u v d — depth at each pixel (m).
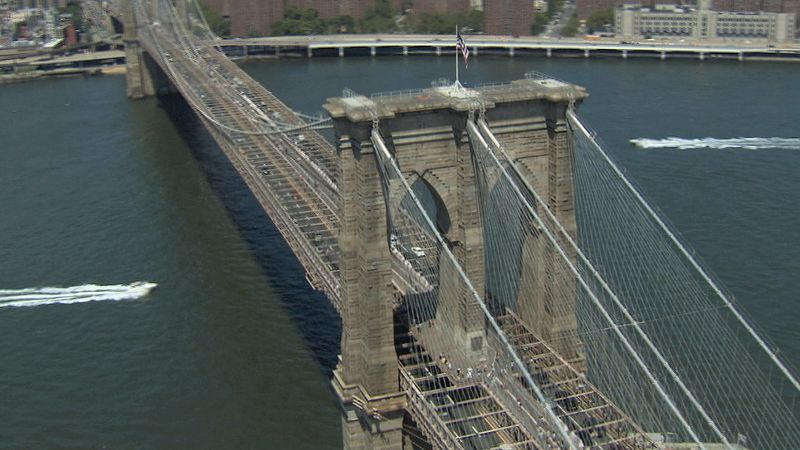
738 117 192.75
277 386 95.44
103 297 116.62
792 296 107.19
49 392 96.50
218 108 168.50
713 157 162.50
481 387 75.31
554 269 78.81
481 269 76.88
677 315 101.44
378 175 73.81
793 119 190.62
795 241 122.69
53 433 89.88
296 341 103.69
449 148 75.44
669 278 109.19
